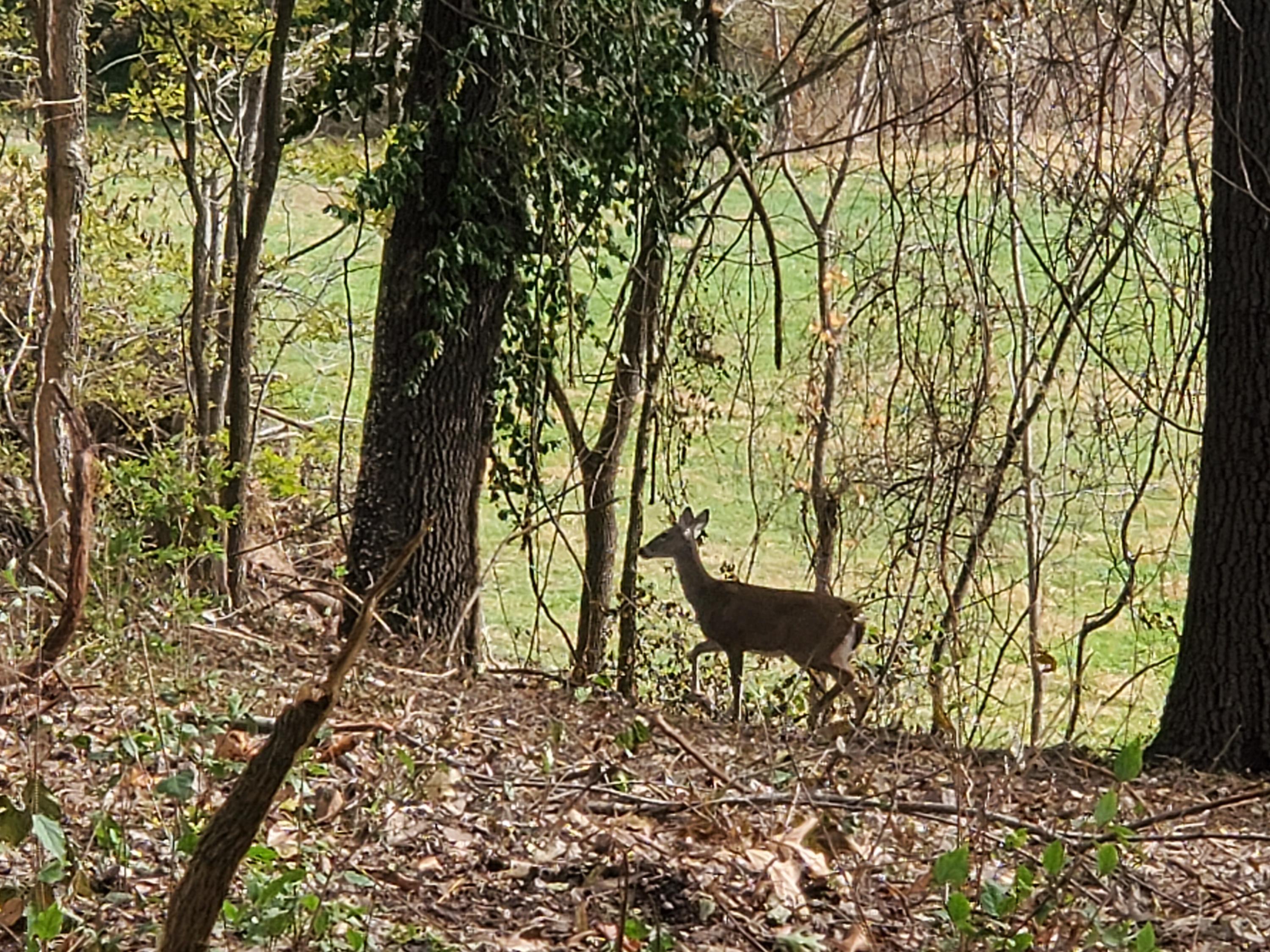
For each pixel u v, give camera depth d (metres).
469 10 10.88
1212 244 9.32
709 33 13.06
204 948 3.96
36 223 15.50
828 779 7.18
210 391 16.34
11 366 14.52
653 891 5.62
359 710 8.06
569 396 17.41
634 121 11.72
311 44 14.91
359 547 11.20
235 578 12.16
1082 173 11.30
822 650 11.29
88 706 7.12
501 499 17.88
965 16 11.22
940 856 5.38
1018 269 12.14
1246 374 9.16
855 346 13.20
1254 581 9.20
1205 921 5.70
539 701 9.16
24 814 4.77
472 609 11.41
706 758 7.48
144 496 10.27
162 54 15.05
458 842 6.09
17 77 15.28
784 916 5.44
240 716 6.54
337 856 5.75
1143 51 10.91
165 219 16.53
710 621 11.65
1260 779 9.04
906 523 12.70
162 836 5.70
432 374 11.17
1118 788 6.68
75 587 6.98
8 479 14.50
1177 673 9.55
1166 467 13.29
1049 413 13.22
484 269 11.19
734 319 15.57
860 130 13.06
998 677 12.11
